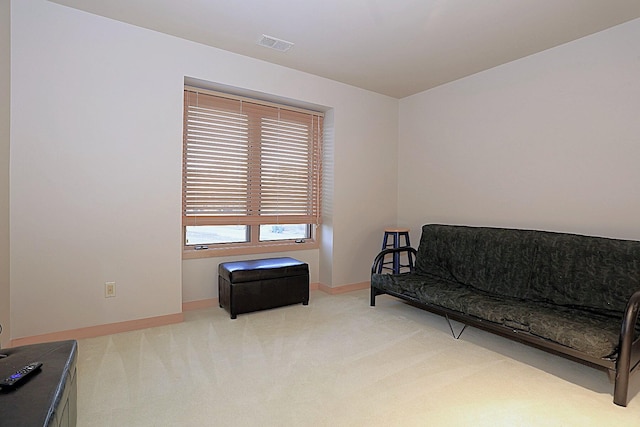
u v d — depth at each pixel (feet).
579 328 6.62
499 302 8.37
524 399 6.14
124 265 9.11
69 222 8.39
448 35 9.14
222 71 10.37
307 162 13.20
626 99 8.42
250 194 11.91
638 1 7.42
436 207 13.23
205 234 11.69
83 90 8.45
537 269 8.94
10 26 7.58
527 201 10.43
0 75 7.20
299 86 11.95
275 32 9.18
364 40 9.53
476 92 11.80
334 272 13.25
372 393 6.31
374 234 14.25
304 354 7.89
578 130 9.28
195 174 10.81
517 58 10.54
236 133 11.49
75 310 8.53
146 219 9.37
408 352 8.05
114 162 8.90
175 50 9.62
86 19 8.42
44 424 3.09
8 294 7.65
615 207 8.64
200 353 7.86
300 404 5.94
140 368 7.12
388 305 11.73
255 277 10.56
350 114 13.33
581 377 6.94
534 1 7.50
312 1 7.70
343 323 9.93
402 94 14.15
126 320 9.18
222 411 5.72
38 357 4.39
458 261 10.71
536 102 10.17
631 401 6.08
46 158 8.08
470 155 12.01
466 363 7.52
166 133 9.59
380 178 14.33
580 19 8.23
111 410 5.69
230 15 8.38
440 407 5.89
